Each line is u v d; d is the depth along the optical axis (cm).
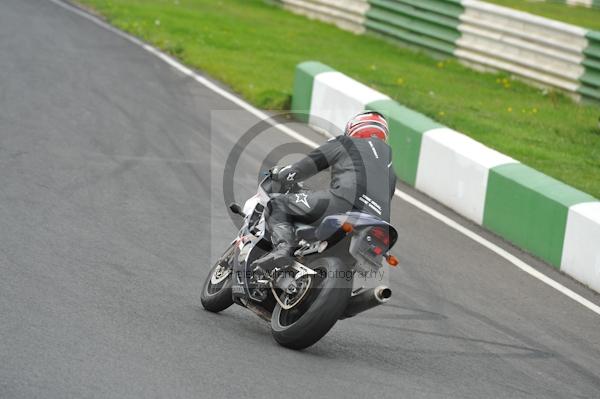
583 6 9769
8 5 6856
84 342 2050
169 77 5425
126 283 2561
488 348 2519
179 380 1900
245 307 2433
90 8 7312
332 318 2144
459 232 3631
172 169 3775
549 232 3425
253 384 1941
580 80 6191
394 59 7225
